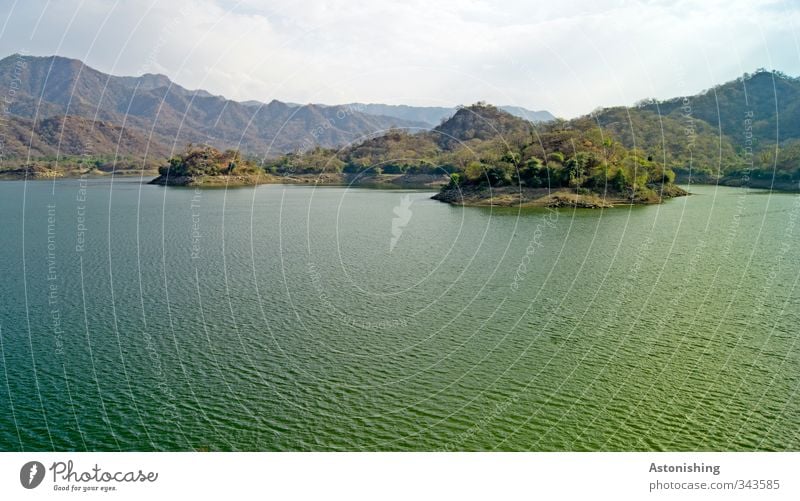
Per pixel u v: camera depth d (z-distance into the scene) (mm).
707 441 17438
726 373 22141
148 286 36562
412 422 18891
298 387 21625
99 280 38344
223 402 20484
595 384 21391
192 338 26922
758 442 17344
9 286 37312
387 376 22453
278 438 18047
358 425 18719
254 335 27219
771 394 20375
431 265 41938
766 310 29734
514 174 86688
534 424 18609
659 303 31391
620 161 88375
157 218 71062
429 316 29781
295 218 69312
